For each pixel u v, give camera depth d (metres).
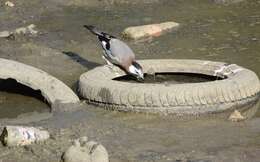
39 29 20.70
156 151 11.24
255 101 13.81
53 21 21.72
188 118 12.98
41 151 11.14
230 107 13.37
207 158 10.91
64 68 16.61
